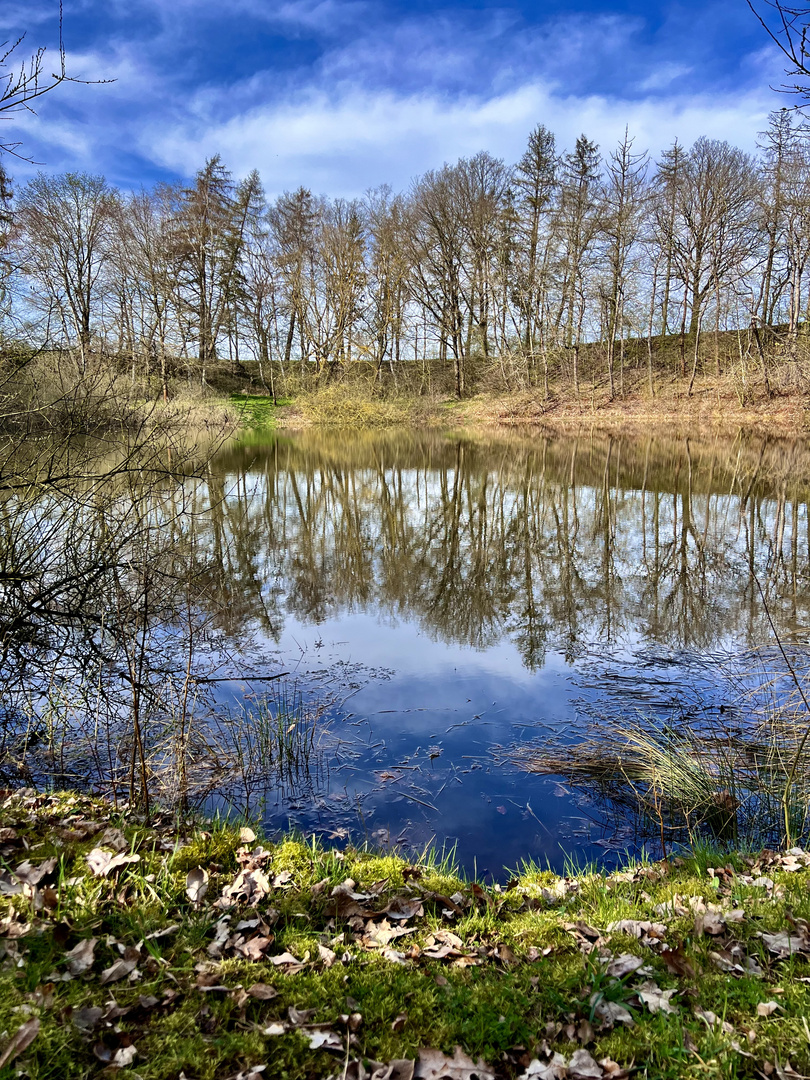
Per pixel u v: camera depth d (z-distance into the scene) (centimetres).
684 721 557
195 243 3681
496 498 1678
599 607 875
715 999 227
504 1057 204
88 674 514
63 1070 191
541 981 238
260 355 4097
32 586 507
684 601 885
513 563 1109
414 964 250
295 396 3741
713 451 2295
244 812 430
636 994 230
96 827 349
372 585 999
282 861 333
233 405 3469
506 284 3853
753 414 2855
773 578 969
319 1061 201
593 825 421
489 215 3725
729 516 1372
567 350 3844
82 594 474
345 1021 215
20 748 500
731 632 769
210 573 989
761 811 424
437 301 4103
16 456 532
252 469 2216
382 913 287
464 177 3753
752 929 270
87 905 268
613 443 2650
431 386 4072
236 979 236
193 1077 192
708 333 3703
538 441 2803
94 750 495
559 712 583
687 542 1190
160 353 2578
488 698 613
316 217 4006
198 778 473
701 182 3100
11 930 249
